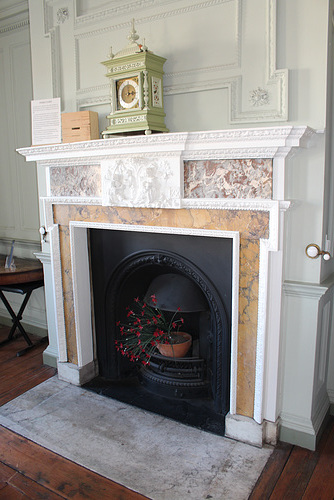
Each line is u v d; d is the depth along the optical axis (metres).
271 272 1.81
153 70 1.94
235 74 1.85
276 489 1.68
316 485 1.70
